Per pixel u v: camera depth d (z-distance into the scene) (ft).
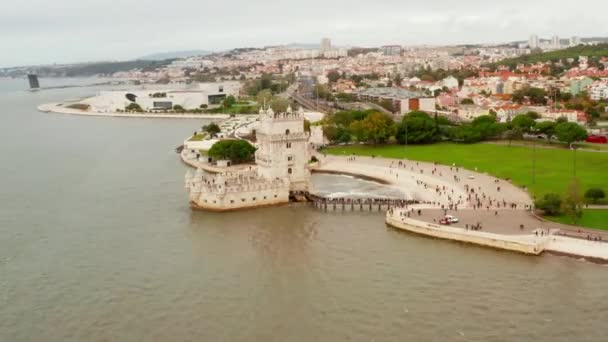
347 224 552.00
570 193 518.78
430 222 520.01
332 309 375.04
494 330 343.46
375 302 382.22
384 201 599.98
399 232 523.29
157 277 432.25
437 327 348.59
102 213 609.01
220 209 603.67
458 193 629.92
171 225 560.20
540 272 419.95
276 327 354.95
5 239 530.27
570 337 333.62
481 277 415.03
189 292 405.18
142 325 361.30
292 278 424.87
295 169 652.48
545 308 367.04
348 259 458.50
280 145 637.71
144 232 540.52
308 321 360.48
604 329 340.80
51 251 495.00
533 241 458.91
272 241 507.30
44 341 345.31
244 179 629.51
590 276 410.31
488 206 568.41
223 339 342.85
